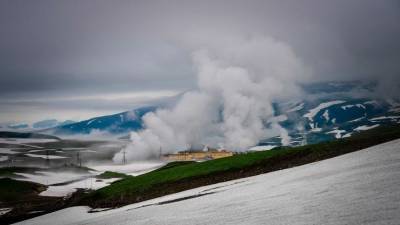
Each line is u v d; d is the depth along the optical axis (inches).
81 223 2529.5
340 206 1208.2
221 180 3501.5
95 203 4072.3
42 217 3831.2
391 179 1492.4
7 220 4261.8
